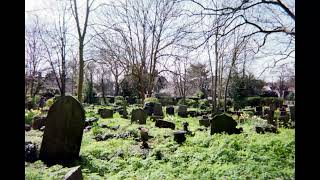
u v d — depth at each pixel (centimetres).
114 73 4847
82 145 995
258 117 2334
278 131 1324
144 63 3591
